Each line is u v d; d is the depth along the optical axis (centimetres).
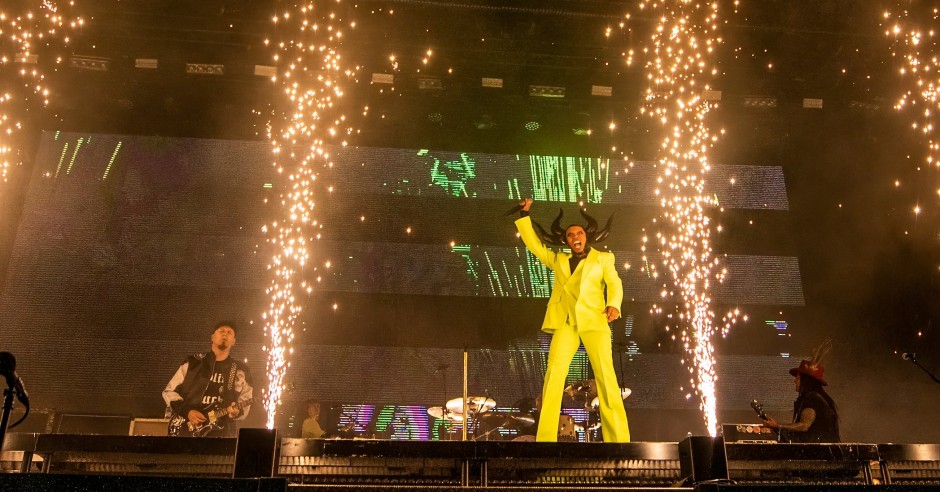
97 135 1031
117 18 964
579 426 761
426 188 1055
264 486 308
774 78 1038
